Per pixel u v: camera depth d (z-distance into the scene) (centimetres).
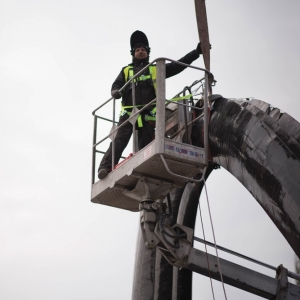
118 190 1187
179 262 1168
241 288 1206
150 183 1138
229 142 1176
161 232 1137
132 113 1138
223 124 1185
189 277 1405
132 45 1242
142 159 1084
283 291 1208
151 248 1152
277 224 1094
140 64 1223
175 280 1389
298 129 1104
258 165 1108
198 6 1143
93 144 1241
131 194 1162
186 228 1168
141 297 1373
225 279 1189
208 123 1219
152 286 1379
